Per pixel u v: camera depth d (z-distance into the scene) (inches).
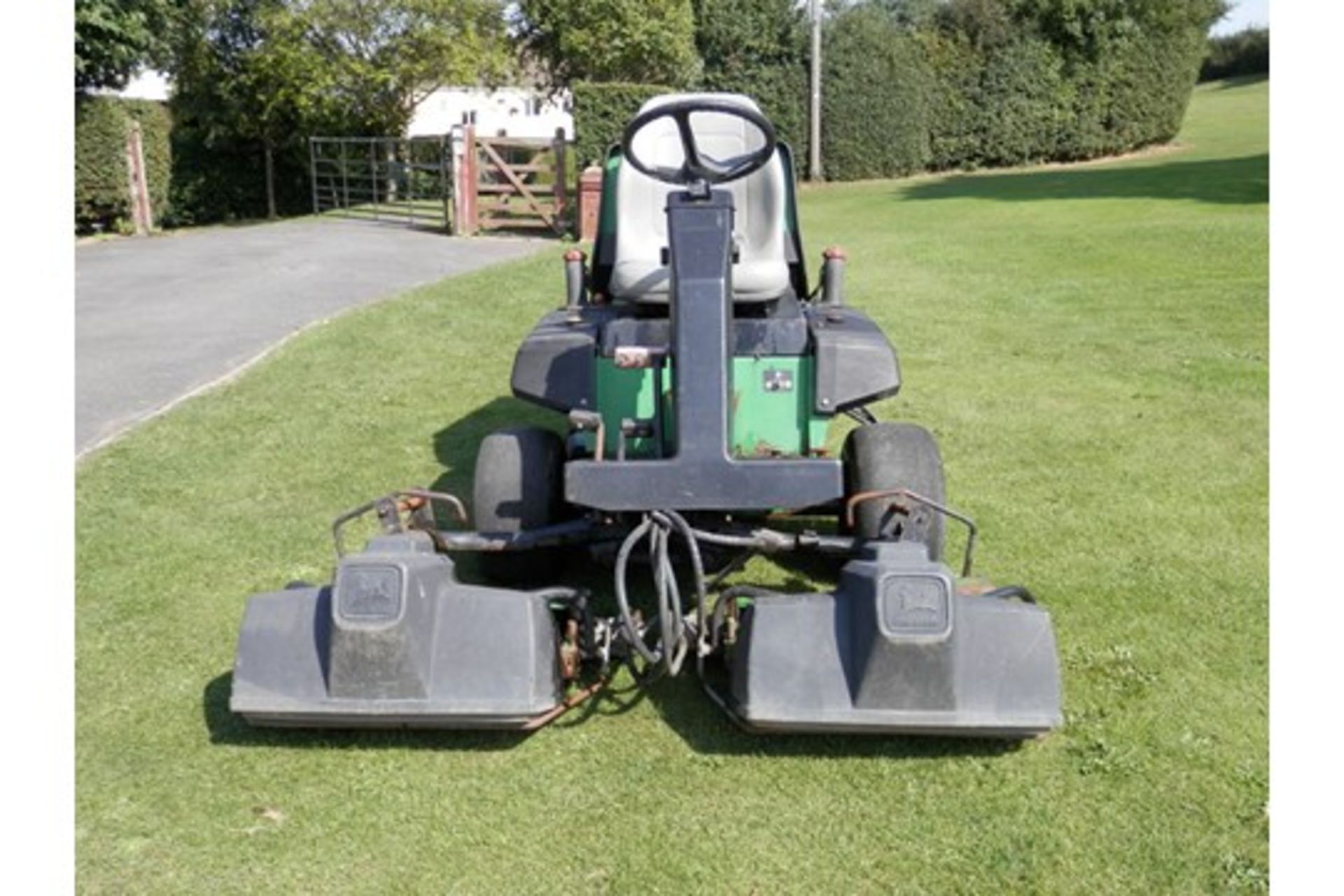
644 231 153.9
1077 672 130.5
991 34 951.6
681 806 107.5
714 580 137.6
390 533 121.3
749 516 170.2
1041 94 965.2
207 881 98.7
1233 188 650.2
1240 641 137.8
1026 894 95.8
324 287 398.3
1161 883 96.9
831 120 927.7
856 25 916.0
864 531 140.2
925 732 108.0
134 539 173.6
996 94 963.3
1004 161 982.4
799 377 145.4
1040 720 105.9
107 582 158.1
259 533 176.4
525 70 911.0
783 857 100.4
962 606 109.6
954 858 100.0
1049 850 101.0
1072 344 297.9
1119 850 100.8
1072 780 110.7
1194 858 99.7
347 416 239.5
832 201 740.7
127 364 281.0
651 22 829.8
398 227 610.5
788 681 107.9
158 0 631.8
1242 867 98.3
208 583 158.4
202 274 432.5
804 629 109.5
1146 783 109.9
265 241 546.3
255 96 721.0
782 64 918.4
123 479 199.2
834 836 103.0
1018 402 243.9
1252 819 104.5
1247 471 199.2
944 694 105.4
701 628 118.0
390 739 118.4
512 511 143.7
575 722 121.4
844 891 96.2
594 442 150.4
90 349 296.7
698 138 160.4
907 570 106.4
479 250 506.6
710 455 119.8
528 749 116.6
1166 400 243.4
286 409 243.6
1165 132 1014.4
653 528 118.1
